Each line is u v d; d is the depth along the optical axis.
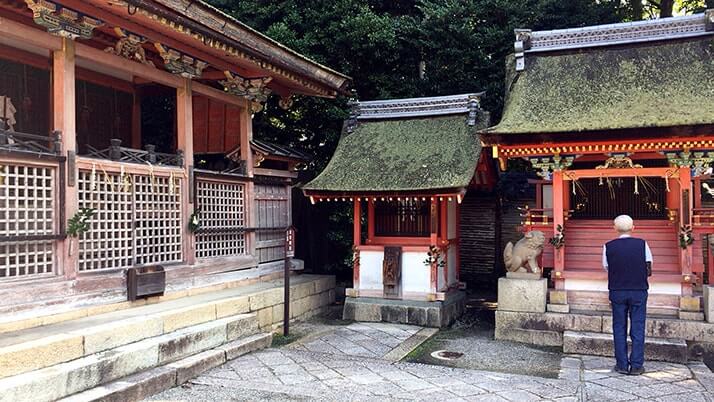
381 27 11.55
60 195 5.81
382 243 9.67
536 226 8.65
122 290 6.48
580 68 8.62
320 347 7.34
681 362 6.73
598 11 11.98
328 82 9.80
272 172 9.81
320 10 11.89
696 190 8.63
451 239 9.96
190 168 7.79
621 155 7.71
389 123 10.36
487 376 5.98
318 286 9.88
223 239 8.62
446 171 8.70
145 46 7.62
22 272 5.54
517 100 8.41
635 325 6.14
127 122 9.64
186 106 7.80
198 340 6.12
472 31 11.86
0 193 5.46
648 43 8.52
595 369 6.32
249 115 9.22
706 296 7.23
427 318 8.88
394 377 5.86
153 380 5.10
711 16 8.15
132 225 6.80
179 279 7.42
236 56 7.52
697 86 7.70
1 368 4.20
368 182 8.99
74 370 4.54
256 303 7.80
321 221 12.63
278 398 5.07
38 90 7.84
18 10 5.75
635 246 6.20
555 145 7.60
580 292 8.05
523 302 7.90
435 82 12.27
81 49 6.19
